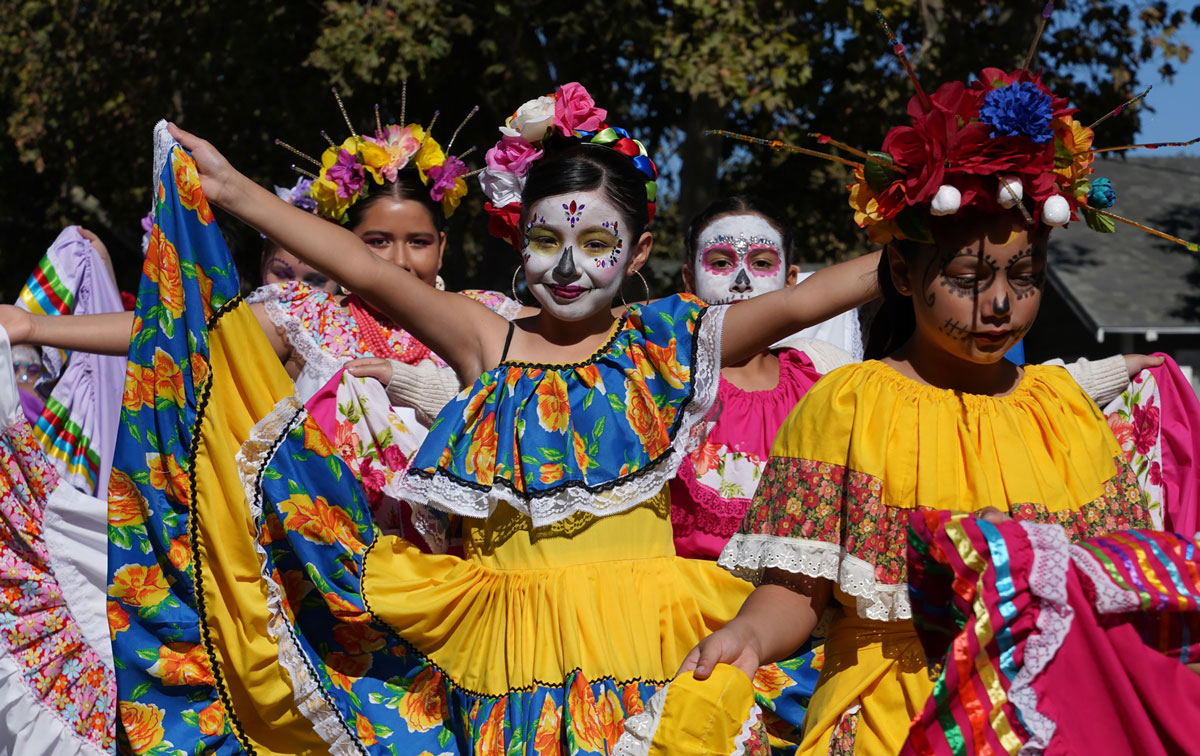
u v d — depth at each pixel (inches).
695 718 120.3
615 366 161.2
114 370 241.1
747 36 594.9
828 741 123.2
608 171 161.5
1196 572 112.2
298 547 158.4
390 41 641.0
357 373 182.4
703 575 158.6
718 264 228.5
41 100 840.9
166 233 156.3
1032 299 123.7
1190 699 112.7
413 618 157.2
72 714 177.5
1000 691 111.3
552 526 155.1
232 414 157.6
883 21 125.5
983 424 124.0
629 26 619.5
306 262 157.5
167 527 156.2
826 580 126.3
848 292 156.9
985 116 119.8
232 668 155.9
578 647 150.1
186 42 768.9
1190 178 890.1
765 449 196.7
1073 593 111.6
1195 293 756.0
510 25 641.6
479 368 163.0
